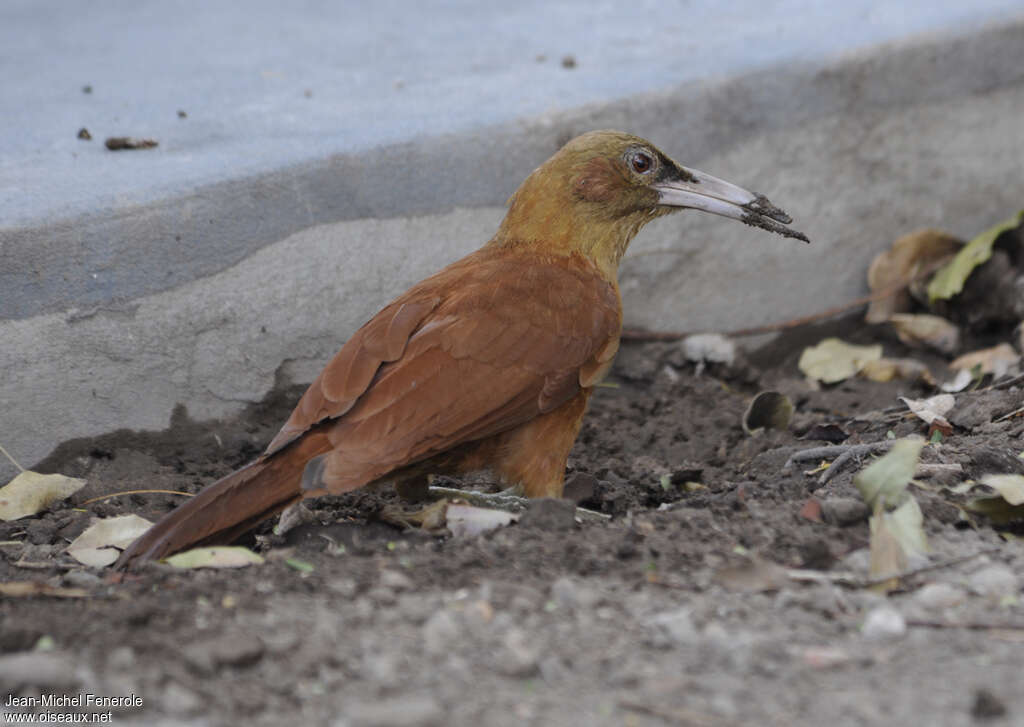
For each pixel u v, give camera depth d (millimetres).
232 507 8117
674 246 13109
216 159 11344
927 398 11609
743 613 7031
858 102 13953
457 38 16578
